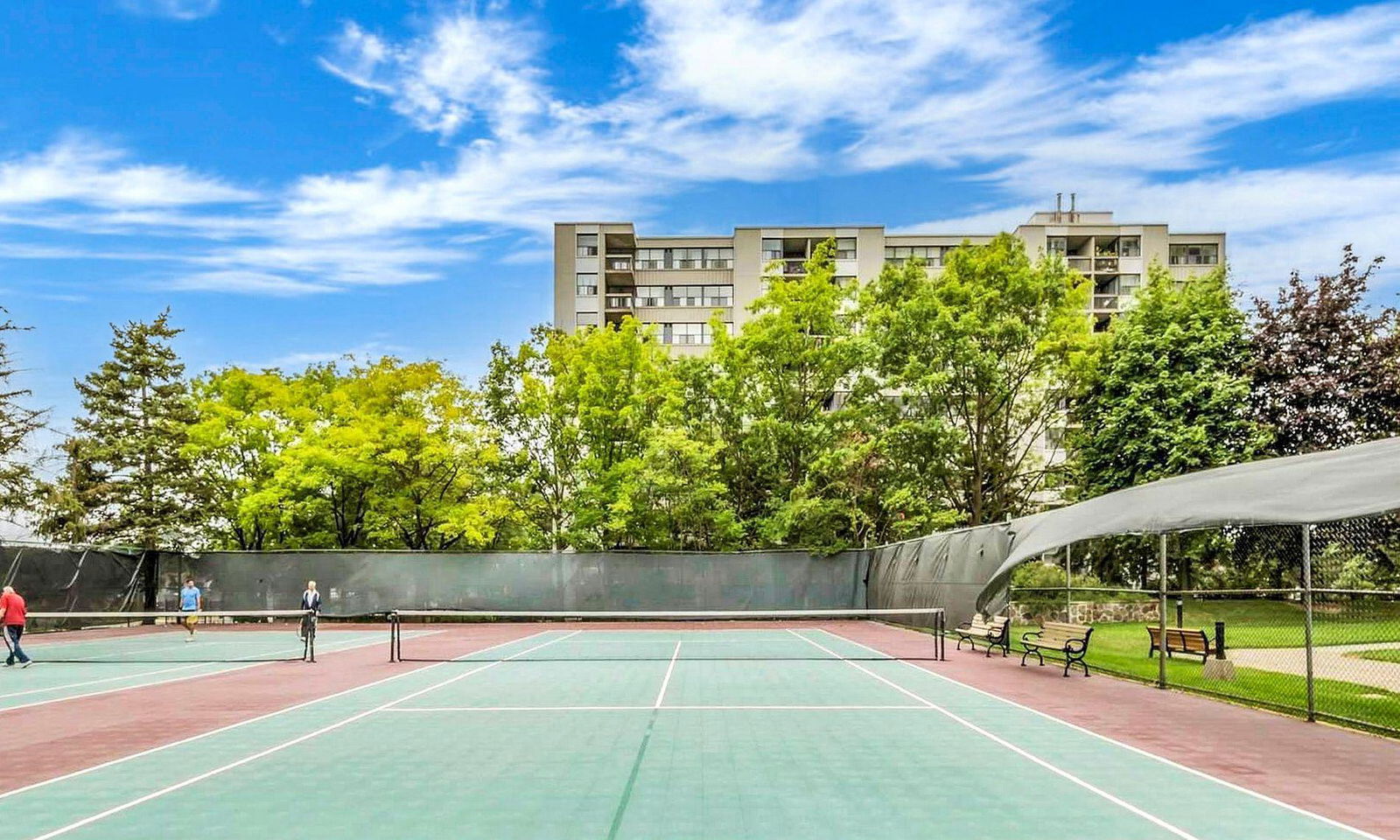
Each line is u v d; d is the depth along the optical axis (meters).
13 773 10.55
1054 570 35.56
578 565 37.72
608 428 41.12
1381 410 35.00
